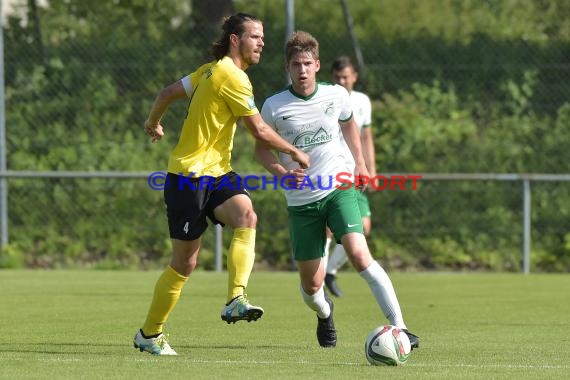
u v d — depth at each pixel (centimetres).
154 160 4641
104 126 4675
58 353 2048
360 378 1702
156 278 4053
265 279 4059
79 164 4619
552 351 2139
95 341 2281
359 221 2178
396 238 4531
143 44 4734
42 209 4534
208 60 4725
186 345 2239
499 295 3503
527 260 4425
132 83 4719
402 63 4816
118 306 3084
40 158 4609
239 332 2498
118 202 4547
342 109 2281
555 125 4759
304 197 2206
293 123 2209
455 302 3272
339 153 2239
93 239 4550
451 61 4828
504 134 4750
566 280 4081
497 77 4803
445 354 2081
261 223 4503
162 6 4797
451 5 5047
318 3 4878
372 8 5047
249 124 2028
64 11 4741
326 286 3409
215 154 2039
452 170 4706
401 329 1945
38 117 4641
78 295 3409
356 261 2128
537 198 4566
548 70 4806
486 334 2473
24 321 2692
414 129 4731
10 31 4656
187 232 2012
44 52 4684
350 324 2692
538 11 4984
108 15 4772
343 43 4744
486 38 4862
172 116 4697
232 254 1998
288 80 4550
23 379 1683
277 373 1761
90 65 4706
